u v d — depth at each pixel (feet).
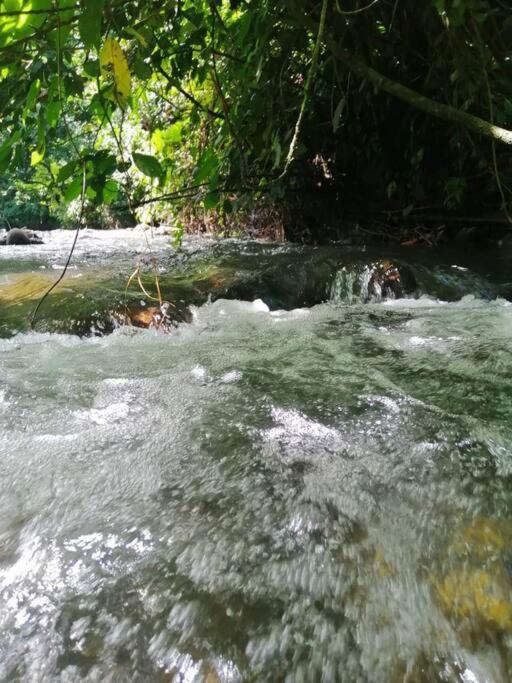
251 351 8.30
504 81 11.47
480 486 4.71
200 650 3.19
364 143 17.99
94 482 4.84
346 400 6.47
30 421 5.98
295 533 4.16
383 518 4.32
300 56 14.55
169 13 9.50
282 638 3.26
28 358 8.04
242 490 4.72
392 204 19.20
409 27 13.15
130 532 4.18
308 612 3.43
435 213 18.39
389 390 6.73
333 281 12.31
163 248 18.90
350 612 3.43
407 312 10.57
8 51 6.22
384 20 13.16
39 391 6.81
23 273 14.05
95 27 4.71
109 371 7.50
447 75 13.12
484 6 10.08
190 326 9.70
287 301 11.93
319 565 3.82
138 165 7.01
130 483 4.83
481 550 3.91
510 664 3.06
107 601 3.54
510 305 10.96
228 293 11.62
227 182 14.19
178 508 4.48
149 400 6.55
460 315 10.21
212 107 14.82
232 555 3.94
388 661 3.11
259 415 6.13
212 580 3.71
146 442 5.53
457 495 4.59
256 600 3.53
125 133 19.90
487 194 17.52
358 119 16.55
